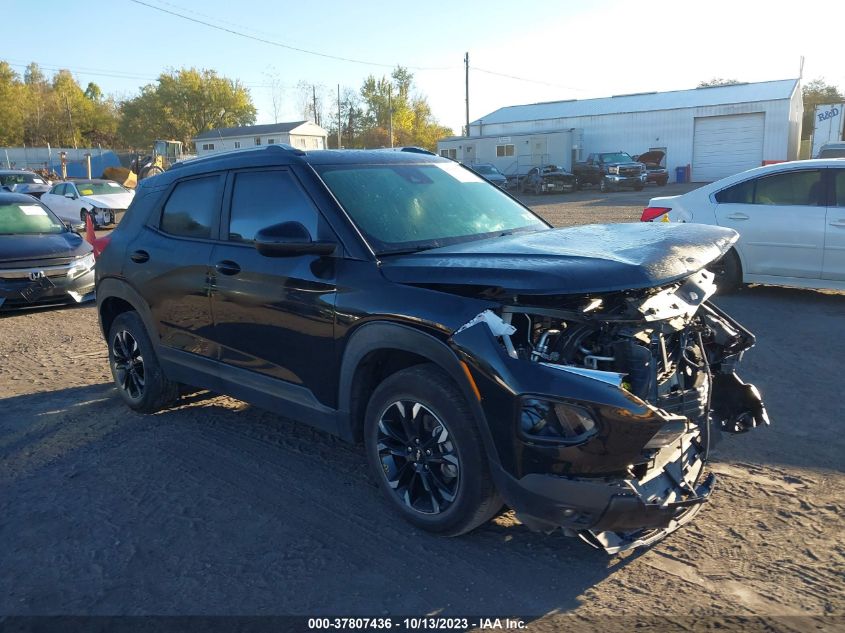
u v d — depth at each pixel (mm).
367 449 3736
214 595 3141
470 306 3223
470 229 4219
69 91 88625
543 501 3006
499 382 3039
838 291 9062
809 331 7164
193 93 76562
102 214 20891
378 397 3609
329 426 3971
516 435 3020
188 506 3963
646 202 26672
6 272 9336
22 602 3135
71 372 6770
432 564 3334
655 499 3090
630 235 3648
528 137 42312
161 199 5184
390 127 73688
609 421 2865
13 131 79812
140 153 71500
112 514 3904
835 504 3760
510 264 3195
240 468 4434
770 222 8406
